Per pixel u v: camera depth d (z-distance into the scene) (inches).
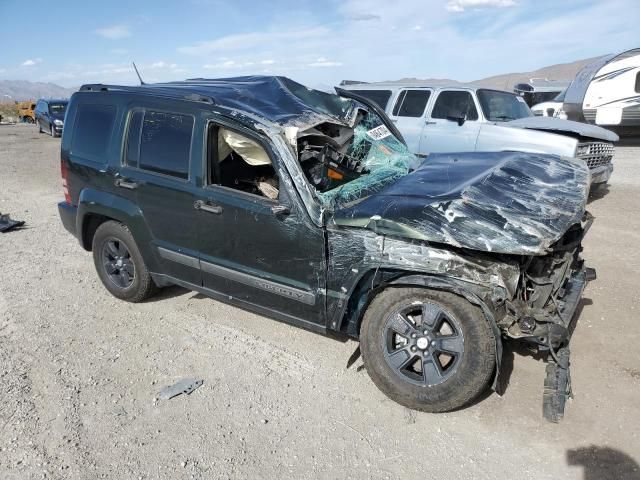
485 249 111.6
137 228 170.4
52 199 368.8
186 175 152.9
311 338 163.3
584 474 105.5
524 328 114.8
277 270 141.2
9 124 1384.1
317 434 120.3
